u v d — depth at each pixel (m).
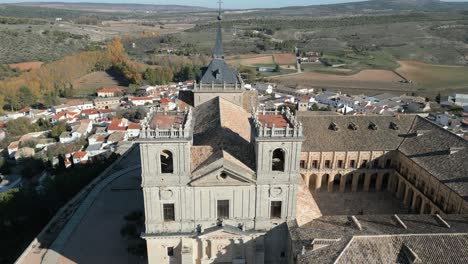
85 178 120.00
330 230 64.94
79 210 95.19
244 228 68.62
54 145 182.88
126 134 187.50
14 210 101.50
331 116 105.38
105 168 129.38
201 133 78.62
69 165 159.00
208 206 66.69
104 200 100.19
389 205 96.81
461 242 58.56
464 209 73.94
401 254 57.38
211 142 70.62
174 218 67.31
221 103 89.00
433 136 96.94
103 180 112.62
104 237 84.25
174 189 65.06
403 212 93.44
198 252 69.44
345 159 100.12
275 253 71.19
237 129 76.88
